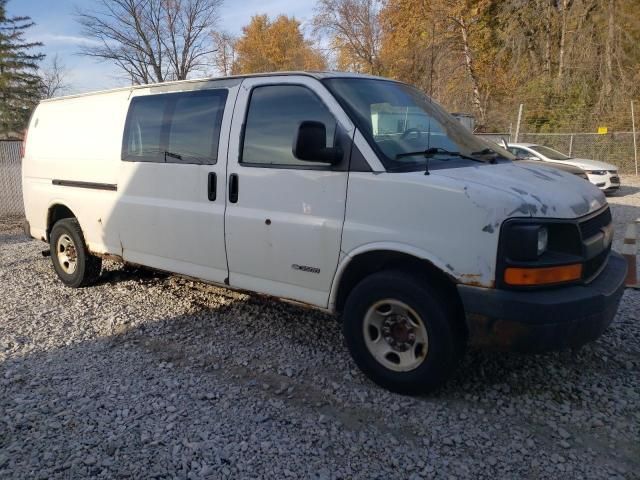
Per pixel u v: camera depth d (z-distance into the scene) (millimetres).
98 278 6086
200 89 4551
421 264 3479
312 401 3551
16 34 49781
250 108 4180
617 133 21719
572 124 23078
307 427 3252
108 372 3984
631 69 22359
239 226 4156
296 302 4008
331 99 3740
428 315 3334
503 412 3379
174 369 4027
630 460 2924
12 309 5383
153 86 4969
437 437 3137
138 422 3303
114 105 5289
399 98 4164
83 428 3236
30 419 3336
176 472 2842
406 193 3361
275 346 4398
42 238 6391
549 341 3086
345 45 31938
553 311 3041
